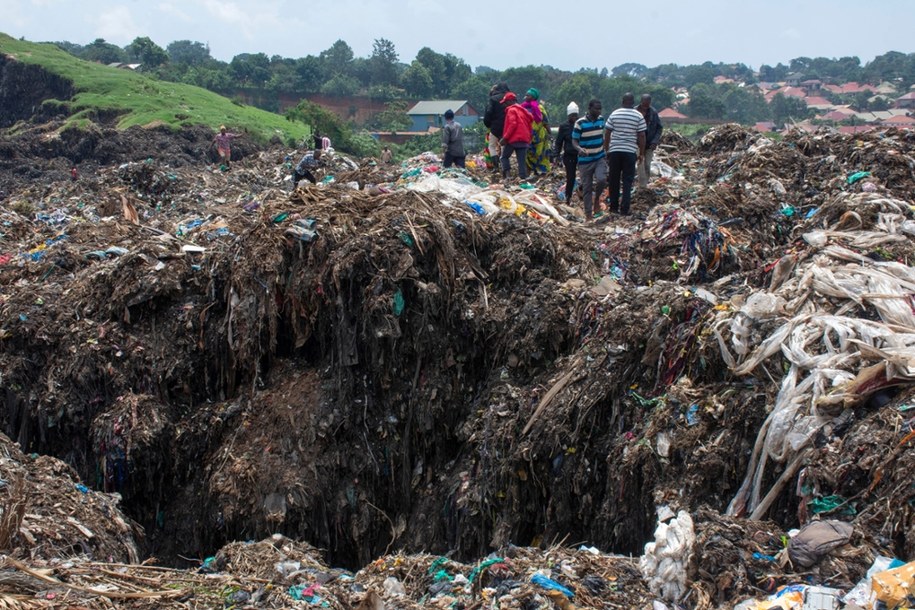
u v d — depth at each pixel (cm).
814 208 1031
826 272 679
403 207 888
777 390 596
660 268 891
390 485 830
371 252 831
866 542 457
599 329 751
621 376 701
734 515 559
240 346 863
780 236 991
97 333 897
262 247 868
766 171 1145
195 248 958
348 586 522
